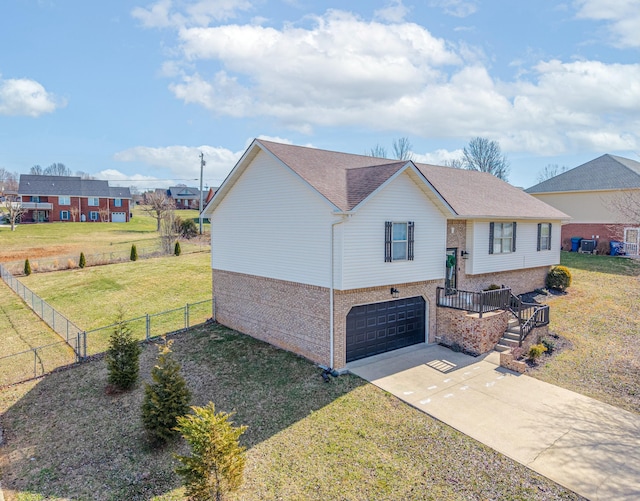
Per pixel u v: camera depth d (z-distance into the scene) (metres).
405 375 12.88
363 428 9.98
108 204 68.75
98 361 15.16
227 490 6.96
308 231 14.01
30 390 13.12
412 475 8.21
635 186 28.17
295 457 8.95
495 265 18.95
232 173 16.83
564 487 7.75
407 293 15.05
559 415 10.41
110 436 10.41
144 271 29.56
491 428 9.82
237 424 10.45
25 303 23.75
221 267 18.70
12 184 117.12
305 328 14.34
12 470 9.19
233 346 15.88
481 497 7.54
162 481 8.61
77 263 32.81
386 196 13.98
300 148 16.77
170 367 10.27
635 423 10.04
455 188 19.50
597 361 13.70
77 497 8.19
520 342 14.62
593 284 22.03
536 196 34.22
